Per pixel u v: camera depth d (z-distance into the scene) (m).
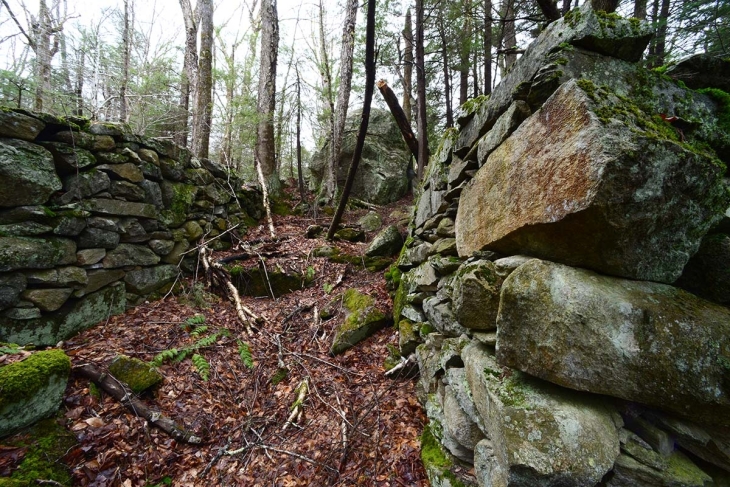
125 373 3.26
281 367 4.03
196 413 3.27
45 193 3.70
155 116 10.45
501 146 2.19
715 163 1.43
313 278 5.97
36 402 2.57
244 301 5.46
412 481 2.57
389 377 3.77
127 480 2.56
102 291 4.22
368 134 12.19
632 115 1.49
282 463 2.84
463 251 2.70
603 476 1.38
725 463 1.34
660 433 1.41
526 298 1.60
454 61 8.79
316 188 12.09
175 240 5.46
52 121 3.80
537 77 1.90
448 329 2.85
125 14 11.80
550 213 1.57
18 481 2.23
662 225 1.43
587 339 1.41
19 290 3.39
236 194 7.73
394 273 5.05
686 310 1.37
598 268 1.55
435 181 3.73
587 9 1.82
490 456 1.82
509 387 1.68
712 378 1.25
